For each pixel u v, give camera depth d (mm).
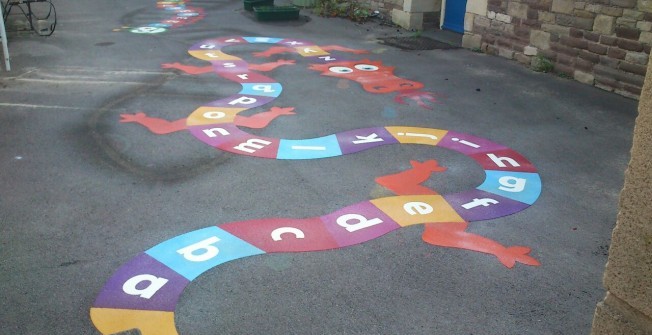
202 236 4672
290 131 7031
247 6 15438
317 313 3791
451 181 5805
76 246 4492
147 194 5352
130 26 13188
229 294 3969
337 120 7473
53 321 3662
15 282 4035
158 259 4348
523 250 4598
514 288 4105
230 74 9484
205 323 3680
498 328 3688
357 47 11695
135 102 7926
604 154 6637
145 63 10023
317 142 6707
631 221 1799
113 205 5137
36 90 8305
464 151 6586
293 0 16156
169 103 7922
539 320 3775
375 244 4621
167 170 5875
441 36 12812
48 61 9922
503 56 10977
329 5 15188
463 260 4434
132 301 3871
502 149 6684
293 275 4191
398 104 8195
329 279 4156
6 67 9250
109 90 8422
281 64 10227
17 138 6543
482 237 4773
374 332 3625
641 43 8312
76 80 8875
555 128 7410
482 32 11375
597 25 8914
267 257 4406
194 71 9602
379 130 7160
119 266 4250
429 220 5016
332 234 4750
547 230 4926
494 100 8484
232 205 5188
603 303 1964
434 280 4172
